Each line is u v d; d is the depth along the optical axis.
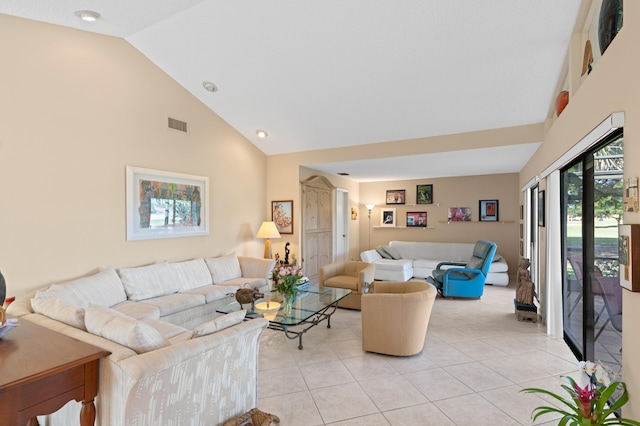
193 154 4.53
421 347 3.19
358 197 8.56
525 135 4.21
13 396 1.28
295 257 5.79
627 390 1.78
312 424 2.11
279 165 5.95
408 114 4.29
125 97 3.69
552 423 2.12
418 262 6.97
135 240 3.79
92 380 1.55
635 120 1.63
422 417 2.18
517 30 2.80
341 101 4.17
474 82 3.53
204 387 1.82
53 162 3.08
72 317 2.00
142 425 1.54
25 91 2.89
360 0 2.70
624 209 1.81
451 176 7.51
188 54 3.71
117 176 3.62
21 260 2.87
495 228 7.12
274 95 4.22
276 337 3.65
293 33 3.14
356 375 2.76
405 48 3.16
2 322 1.70
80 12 2.85
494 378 2.71
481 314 4.52
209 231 4.79
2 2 2.60
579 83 2.79
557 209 3.60
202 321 3.83
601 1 2.31
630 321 1.75
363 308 3.20
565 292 3.65
